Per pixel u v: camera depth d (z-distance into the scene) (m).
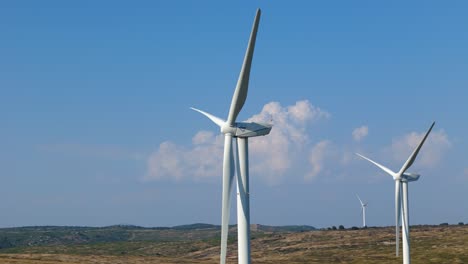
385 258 166.75
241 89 57.69
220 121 60.75
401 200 96.38
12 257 143.12
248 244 60.44
